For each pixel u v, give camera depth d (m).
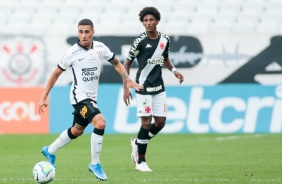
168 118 64.06
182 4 83.81
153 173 36.75
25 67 64.81
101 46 32.75
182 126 64.00
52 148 33.22
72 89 32.50
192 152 49.09
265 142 55.66
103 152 49.91
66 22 82.62
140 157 38.38
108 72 63.94
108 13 83.19
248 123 63.88
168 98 64.06
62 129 64.31
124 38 63.75
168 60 39.97
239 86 64.25
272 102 63.94
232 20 81.81
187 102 64.06
